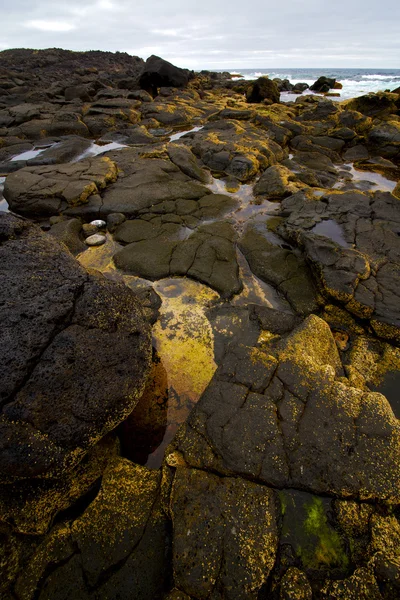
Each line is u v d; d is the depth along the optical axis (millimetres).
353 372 3840
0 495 2645
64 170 8766
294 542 2312
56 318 2971
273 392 3158
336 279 4852
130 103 17422
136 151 10633
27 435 2508
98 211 7496
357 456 2686
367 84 38875
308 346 3770
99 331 3119
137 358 3221
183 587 2148
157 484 2873
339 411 2979
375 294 4641
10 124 14656
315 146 12398
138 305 3684
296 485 2568
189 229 7066
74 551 2516
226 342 4500
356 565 2217
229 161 10039
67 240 6520
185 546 2281
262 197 8453
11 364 2648
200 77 34938
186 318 4910
